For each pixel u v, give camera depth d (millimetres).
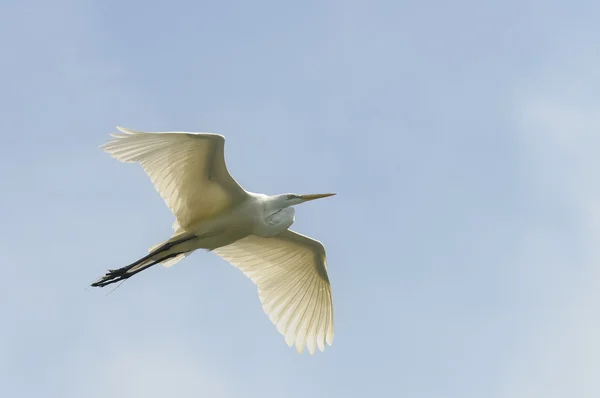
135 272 15727
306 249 16969
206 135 14336
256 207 15922
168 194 15242
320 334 17328
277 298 17453
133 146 14242
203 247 16156
